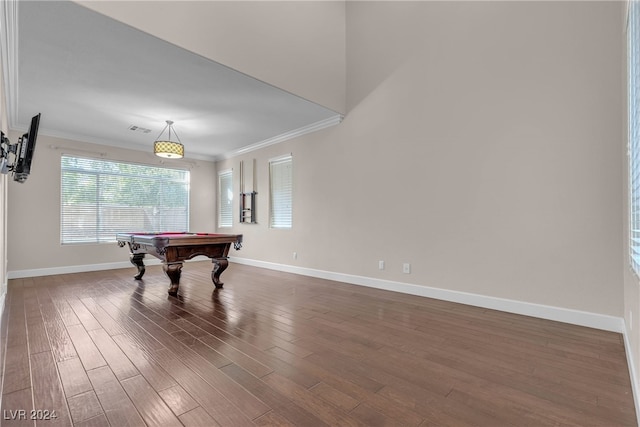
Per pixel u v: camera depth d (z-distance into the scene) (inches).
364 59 176.2
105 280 189.8
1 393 65.8
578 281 108.6
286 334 100.2
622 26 97.2
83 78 137.1
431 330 103.5
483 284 130.2
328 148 195.0
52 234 208.7
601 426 55.4
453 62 139.7
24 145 98.7
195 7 119.8
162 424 56.2
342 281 185.3
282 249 228.1
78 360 81.4
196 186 286.2
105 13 97.7
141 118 187.0
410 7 156.5
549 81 114.5
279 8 150.9
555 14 113.7
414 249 152.8
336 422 56.7
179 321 113.0
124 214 242.7
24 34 105.0
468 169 134.4
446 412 59.6
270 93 155.5
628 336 84.2
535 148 117.3
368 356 84.0
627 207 88.2
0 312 113.0
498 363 79.7
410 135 154.9
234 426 55.7
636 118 64.0
